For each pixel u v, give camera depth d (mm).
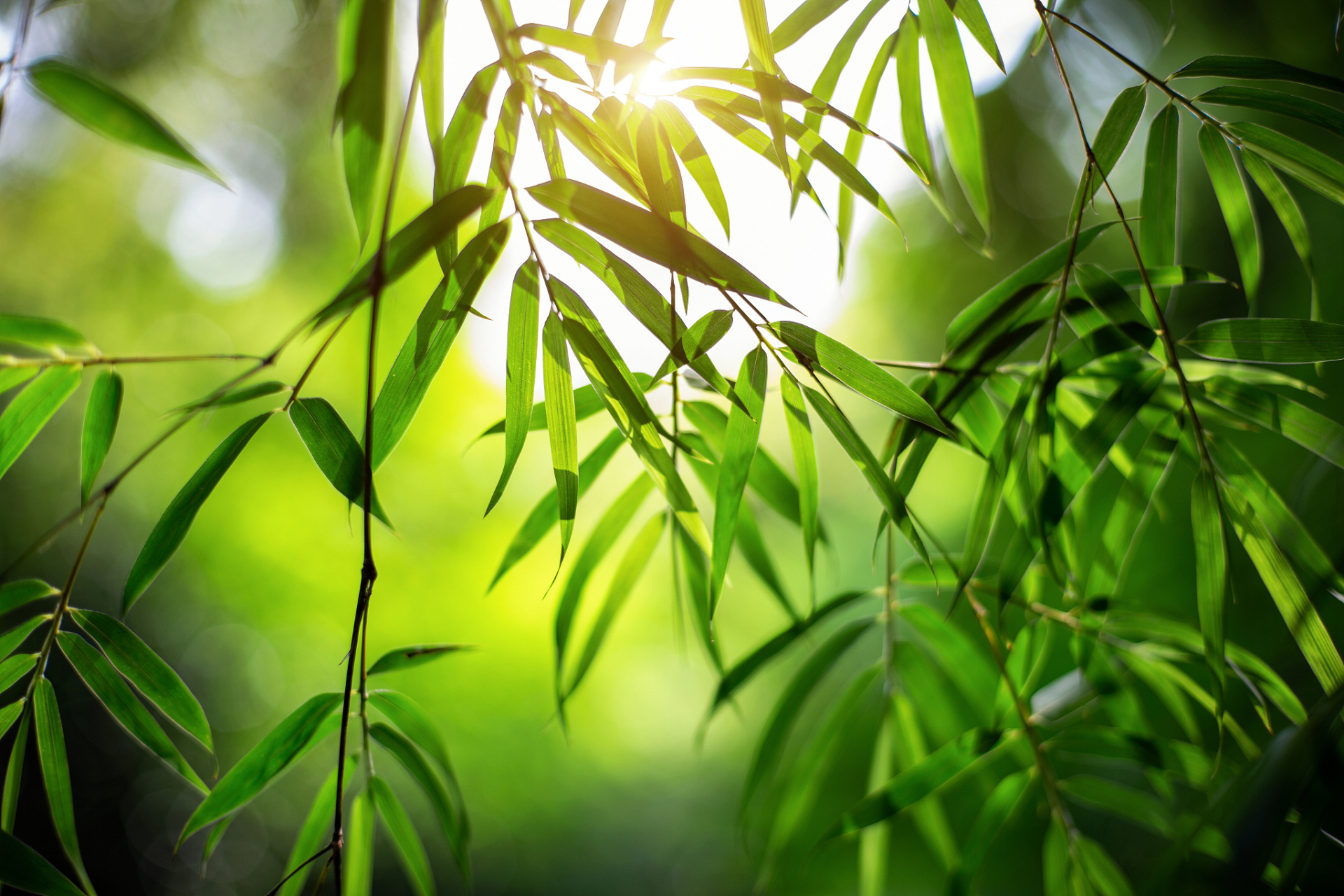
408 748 798
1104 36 1976
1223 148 777
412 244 652
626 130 722
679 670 4594
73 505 2754
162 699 754
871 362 722
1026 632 877
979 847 874
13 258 2785
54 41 2336
